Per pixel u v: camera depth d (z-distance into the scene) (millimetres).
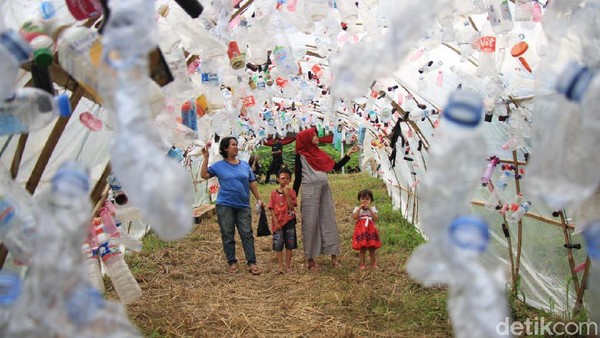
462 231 1186
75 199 1226
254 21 3551
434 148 1255
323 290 4996
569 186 1328
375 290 4906
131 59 1188
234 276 5637
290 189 5727
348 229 8219
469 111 1226
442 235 1243
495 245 5039
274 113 12289
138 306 4570
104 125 2402
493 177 4703
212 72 3264
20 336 1211
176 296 4879
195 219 8867
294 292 4988
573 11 1458
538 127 1427
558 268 3961
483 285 1140
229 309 4527
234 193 5711
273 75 5684
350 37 3939
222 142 5754
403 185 9234
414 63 4840
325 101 8680
